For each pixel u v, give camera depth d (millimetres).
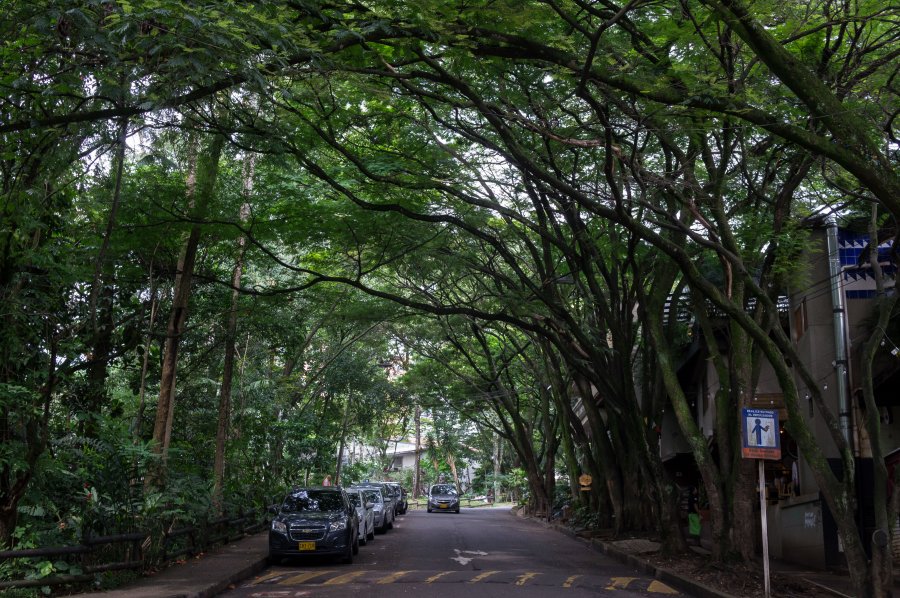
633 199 14039
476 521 37500
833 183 13062
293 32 9984
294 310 25109
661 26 12508
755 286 11844
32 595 10359
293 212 16719
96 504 12195
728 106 10492
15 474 11117
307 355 33844
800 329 18750
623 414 18594
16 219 10445
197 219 15195
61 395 14367
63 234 13453
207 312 20281
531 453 39594
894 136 12695
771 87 12609
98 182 13469
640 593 13070
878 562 10492
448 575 15047
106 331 15156
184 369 22531
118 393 21188
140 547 13430
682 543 17453
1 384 10062
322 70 10758
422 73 11633
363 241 17641
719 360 15508
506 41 11141
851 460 10953
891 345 15859
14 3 9086
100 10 9523
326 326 29281
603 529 26094
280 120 13773
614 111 14094
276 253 21328
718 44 12602
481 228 18125
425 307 17734
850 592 12625
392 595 12359
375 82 12617
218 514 19422
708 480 15164
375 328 31484
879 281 11617
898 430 16625
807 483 18719
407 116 14867
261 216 16969
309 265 23266
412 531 29031
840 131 9047
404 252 17672
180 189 15086
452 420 55562
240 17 9383
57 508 12141
